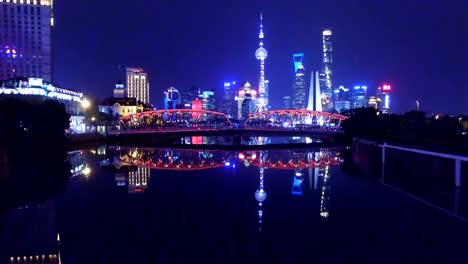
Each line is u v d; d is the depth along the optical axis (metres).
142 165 96.94
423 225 41.66
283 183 70.19
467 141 86.12
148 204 51.38
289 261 31.31
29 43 185.38
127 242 35.72
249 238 37.03
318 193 60.19
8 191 59.47
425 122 118.25
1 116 101.44
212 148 152.00
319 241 36.22
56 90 161.00
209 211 47.66
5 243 35.41
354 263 30.75
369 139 108.50
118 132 163.00
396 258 31.78
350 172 85.50
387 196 57.59
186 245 35.06
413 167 75.62
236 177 78.00
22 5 183.25
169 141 194.38
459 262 30.77
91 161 101.56
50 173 78.38
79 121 171.50
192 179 74.88
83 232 38.81
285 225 41.69
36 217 44.22
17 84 144.38
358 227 40.78
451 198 55.72
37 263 30.80
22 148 110.06
